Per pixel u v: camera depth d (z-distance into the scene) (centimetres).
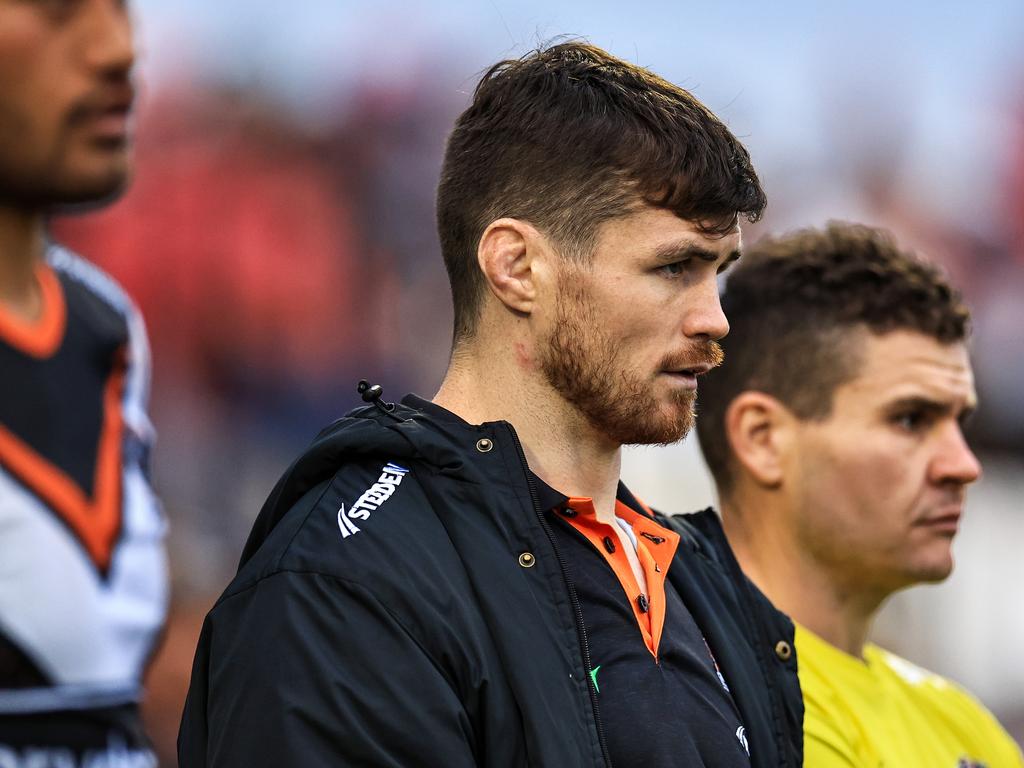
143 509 720
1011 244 2603
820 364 845
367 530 526
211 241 1878
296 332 1927
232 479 1820
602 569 558
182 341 1828
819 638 841
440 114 2123
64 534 660
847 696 820
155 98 1908
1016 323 2536
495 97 592
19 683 635
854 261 865
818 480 840
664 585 591
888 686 870
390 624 504
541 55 602
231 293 1875
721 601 623
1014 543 2366
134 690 691
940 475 839
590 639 538
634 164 554
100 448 697
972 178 2622
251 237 1911
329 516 534
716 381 880
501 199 575
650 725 525
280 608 512
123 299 753
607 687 530
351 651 500
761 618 636
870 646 918
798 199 2484
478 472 540
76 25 579
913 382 838
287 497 565
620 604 550
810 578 848
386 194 2053
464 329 590
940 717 897
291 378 1908
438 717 493
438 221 606
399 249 2047
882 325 843
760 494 859
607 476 584
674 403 562
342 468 555
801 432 847
